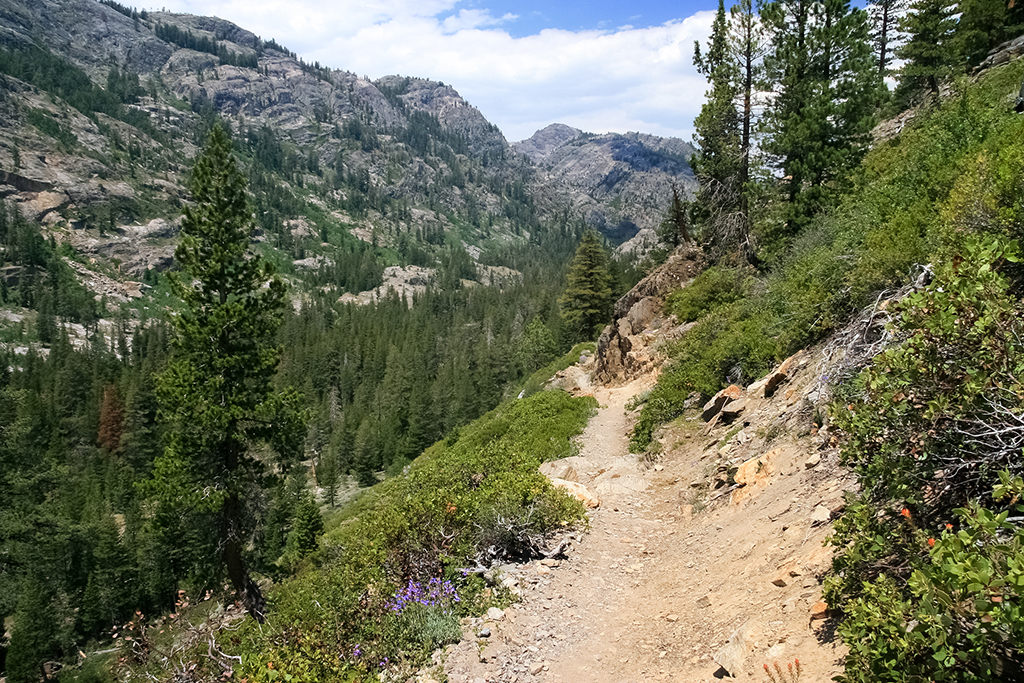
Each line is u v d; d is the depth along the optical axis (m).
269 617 9.53
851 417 4.49
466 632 6.51
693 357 17.50
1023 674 2.56
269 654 6.39
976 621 2.76
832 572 4.89
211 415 18.95
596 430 18.38
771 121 20.38
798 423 9.00
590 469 13.85
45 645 33.75
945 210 7.51
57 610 36.72
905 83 29.33
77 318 162.88
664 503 10.32
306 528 34.09
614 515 10.06
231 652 7.91
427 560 8.02
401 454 68.75
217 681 7.22
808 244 15.70
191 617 10.58
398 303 178.75
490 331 126.50
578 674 5.61
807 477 7.38
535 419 20.52
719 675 4.68
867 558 4.17
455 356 110.62
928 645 2.79
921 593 2.95
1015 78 13.48
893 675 2.94
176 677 7.47
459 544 8.44
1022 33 23.34
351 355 111.56
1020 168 6.43
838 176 18.08
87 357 104.81
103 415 77.75
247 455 22.14
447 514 8.83
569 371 36.66
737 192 22.98
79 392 89.88
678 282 28.11
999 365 3.51
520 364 83.12
